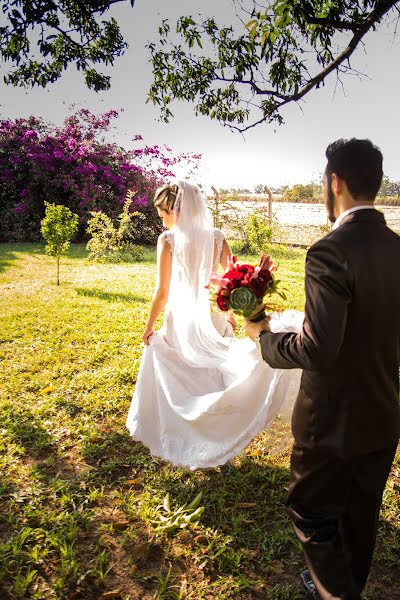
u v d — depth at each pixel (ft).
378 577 8.46
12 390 15.05
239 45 17.69
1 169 52.90
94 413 13.62
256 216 45.78
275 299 25.64
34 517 9.53
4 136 53.72
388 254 5.79
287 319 9.95
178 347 10.44
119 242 44.34
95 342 19.56
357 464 6.32
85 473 10.97
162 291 10.41
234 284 7.42
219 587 8.15
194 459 9.80
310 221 62.08
